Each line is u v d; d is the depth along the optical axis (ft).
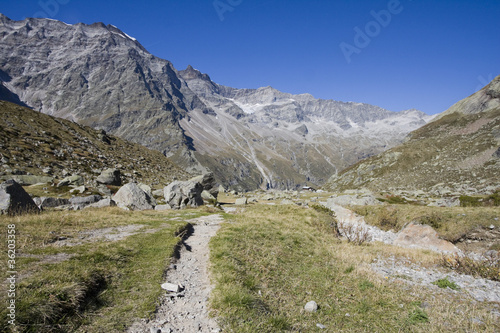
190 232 66.44
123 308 25.46
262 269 40.78
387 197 188.34
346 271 46.68
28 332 19.16
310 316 29.37
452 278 46.70
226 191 330.13
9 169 144.15
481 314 32.30
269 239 59.67
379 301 34.88
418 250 66.59
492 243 73.26
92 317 23.34
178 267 38.96
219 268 37.01
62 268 29.35
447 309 33.14
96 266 32.19
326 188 648.79
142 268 35.45
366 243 75.92
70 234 47.83
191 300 28.89
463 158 457.27
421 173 475.31
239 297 28.32
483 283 44.42
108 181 173.17
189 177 336.90
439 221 89.20
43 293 23.21
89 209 86.12
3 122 211.41
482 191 310.65
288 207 111.65
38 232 45.09
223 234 57.41
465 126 602.44
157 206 116.37
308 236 69.62
